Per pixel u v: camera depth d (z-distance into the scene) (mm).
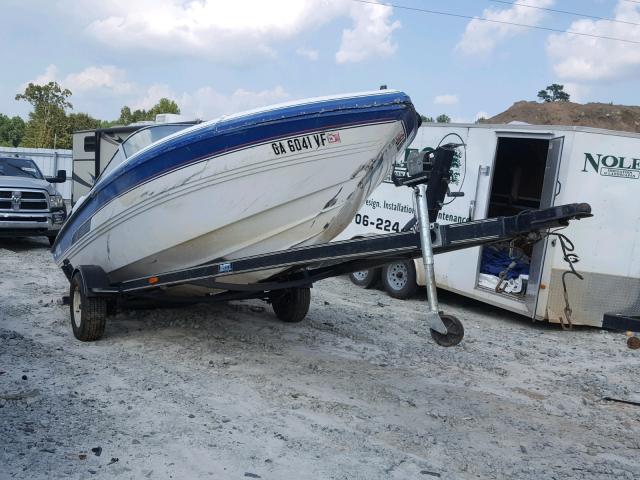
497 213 12742
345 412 5402
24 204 13938
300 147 5578
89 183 18312
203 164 5891
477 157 9938
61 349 6777
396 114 5559
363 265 6168
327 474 4277
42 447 4418
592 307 9141
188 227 6266
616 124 29047
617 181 9055
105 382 5816
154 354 6766
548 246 9000
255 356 6875
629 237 9133
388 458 4578
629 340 4863
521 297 9555
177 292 7223
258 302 9562
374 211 11703
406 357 7262
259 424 5043
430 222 5211
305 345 7441
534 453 4863
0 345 6766
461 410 5676
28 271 11375
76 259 8086
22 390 5469
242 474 4215
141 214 6539
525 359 7652
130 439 4637
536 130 9227
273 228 6109
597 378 7012
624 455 4926
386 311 9758
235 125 5637
